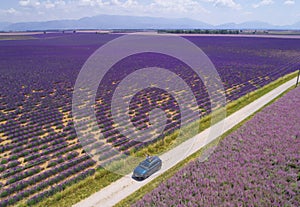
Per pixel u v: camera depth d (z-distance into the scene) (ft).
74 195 55.26
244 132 79.92
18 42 513.86
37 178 62.34
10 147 79.30
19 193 57.26
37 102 126.41
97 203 52.08
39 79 179.42
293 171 60.03
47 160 71.67
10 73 202.49
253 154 67.21
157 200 51.44
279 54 294.66
